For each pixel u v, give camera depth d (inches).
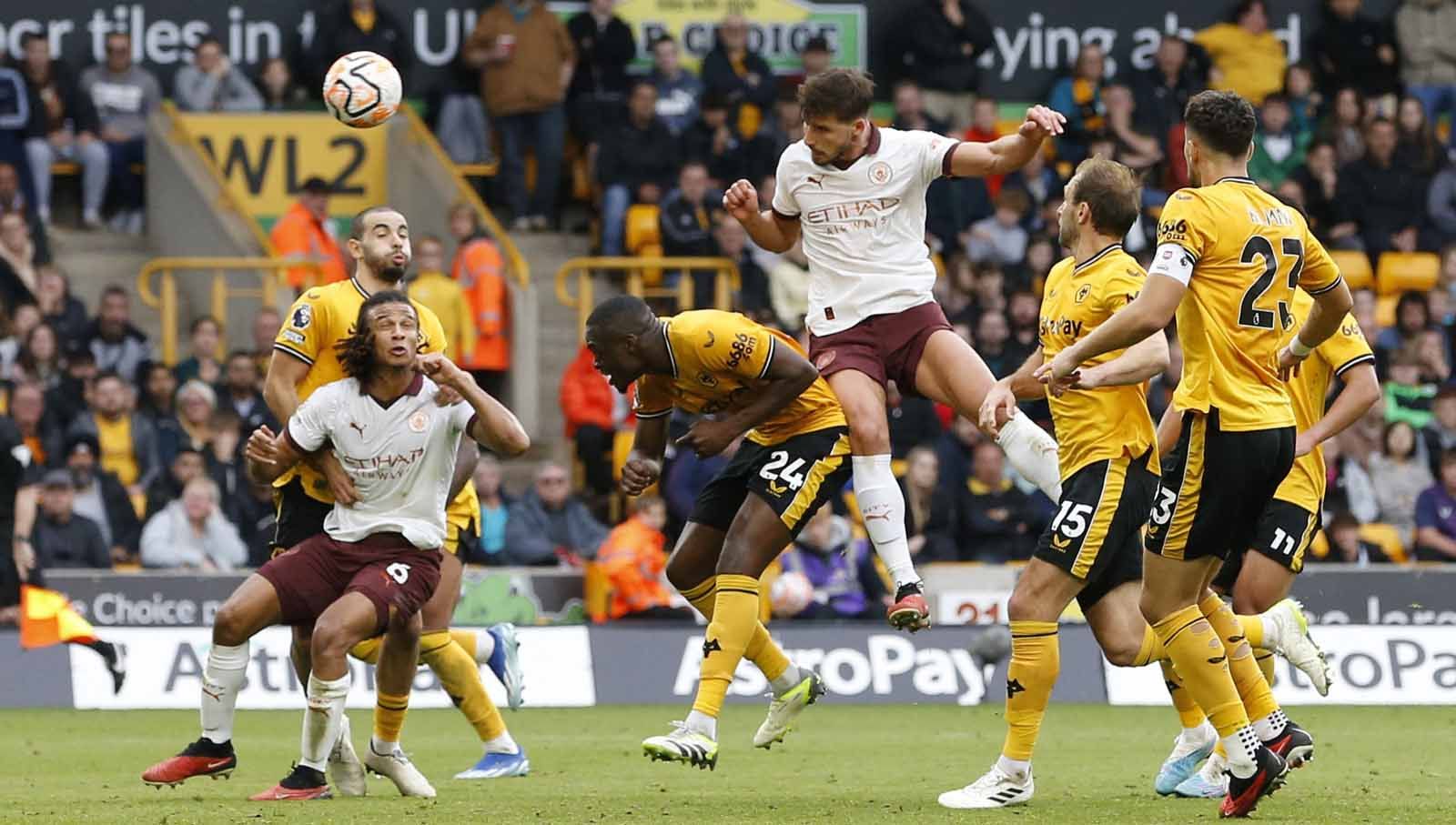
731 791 1003.3
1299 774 1095.0
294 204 2268.7
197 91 2327.8
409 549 931.3
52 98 2294.5
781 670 1010.1
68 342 2036.2
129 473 1903.3
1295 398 1079.0
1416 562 1939.0
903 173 968.3
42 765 1166.3
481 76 2359.7
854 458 957.2
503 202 2335.1
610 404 2052.2
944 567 1825.8
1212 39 2506.2
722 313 922.7
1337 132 2409.0
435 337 1011.3
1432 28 2536.9
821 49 2373.3
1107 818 848.3
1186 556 856.3
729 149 2277.3
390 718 958.4
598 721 1514.5
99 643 1413.6
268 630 1627.7
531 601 1785.2
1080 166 928.9
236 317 2175.2
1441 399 2033.7
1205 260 844.6
